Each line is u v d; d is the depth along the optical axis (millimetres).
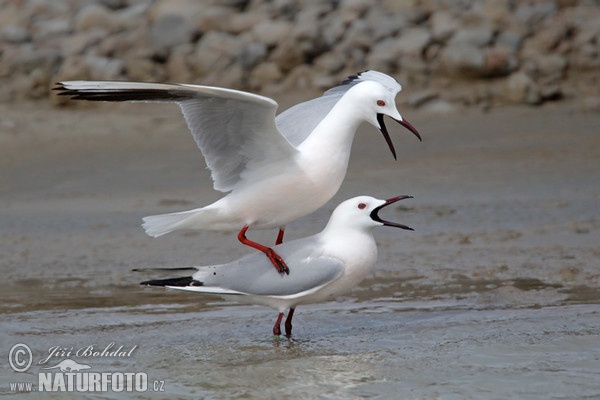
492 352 9484
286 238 14867
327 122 10375
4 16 28234
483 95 23719
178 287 9852
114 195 18297
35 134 22766
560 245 13688
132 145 21859
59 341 10023
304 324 10594
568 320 10383
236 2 27188
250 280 9852
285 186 10258
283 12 27016
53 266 13438
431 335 10047
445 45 25266
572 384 8648
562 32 25328
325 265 9766
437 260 13141
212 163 10430
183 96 9727
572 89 23844
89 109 24828
